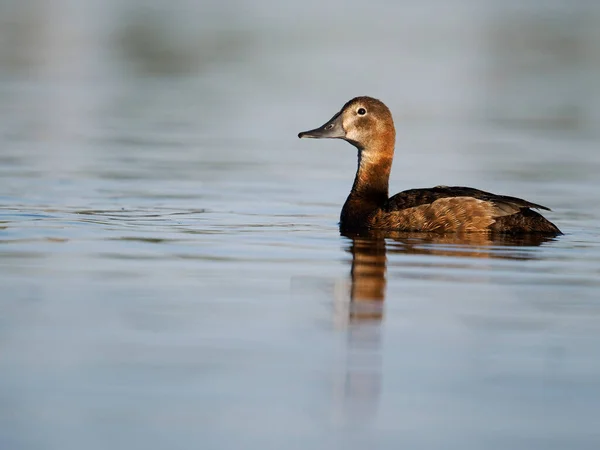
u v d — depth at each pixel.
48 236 14.12
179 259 13.06
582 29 49.09
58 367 9.16
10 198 16.78
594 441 8.00
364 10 54.94
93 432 7.95
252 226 15.32
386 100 31.19
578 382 9.12
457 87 34.06
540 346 9.99
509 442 7.97
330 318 10.75
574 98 32.66
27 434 7.89
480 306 11.26
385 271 12.66
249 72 36.06
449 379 9.14
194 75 35.28
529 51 42.69
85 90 31.67
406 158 22.75
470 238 14.48
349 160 22.69
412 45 43.47
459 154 23.34
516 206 14.54
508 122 28.27
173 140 24.20
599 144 24.98
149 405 8.44
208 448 7.73
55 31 44.09
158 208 16.47
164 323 10.42
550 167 21.78
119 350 9.61
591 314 11.02
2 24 45.41
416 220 14.85
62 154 21.61
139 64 37.44
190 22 47.50
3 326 10.19
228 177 19.81
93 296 11.30
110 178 19.05
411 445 7.89
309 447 7.79
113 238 14.13
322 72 36.06
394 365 9.44
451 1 60.59
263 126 26.59
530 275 12.56
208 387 8.82
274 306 11.10
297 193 18.42
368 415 8.39
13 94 30.25
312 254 13.48
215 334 10.14
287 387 8.88
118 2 54.00
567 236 14.81
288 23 49.06
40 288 11.55
